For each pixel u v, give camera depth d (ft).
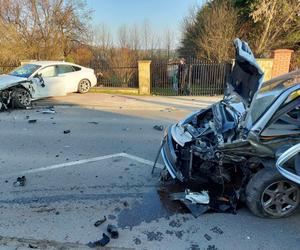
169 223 10.27
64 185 12.92
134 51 74.74
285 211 10.71
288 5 54.60
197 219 10.51
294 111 10.72
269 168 10.34
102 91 44.34
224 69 42.93
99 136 20.51
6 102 29.12
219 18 61.62
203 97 41.27
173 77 46.47
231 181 11.53
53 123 24.09
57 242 9.17
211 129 12.23
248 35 61.52
